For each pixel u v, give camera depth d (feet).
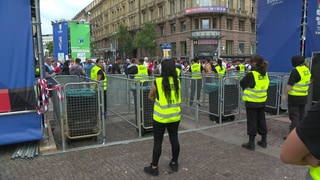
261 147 19.33
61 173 15.14
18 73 18.48
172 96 14.52
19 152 17.98
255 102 18.43
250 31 159.84
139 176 14.74
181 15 155.02
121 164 16.35
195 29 146.61
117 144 20.07
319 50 30.01
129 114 30.83
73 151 18.62
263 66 18.49
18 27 18.33
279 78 29.58
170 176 14.71
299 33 28.94
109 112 31.86
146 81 22.06
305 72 20.33
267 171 15.23
